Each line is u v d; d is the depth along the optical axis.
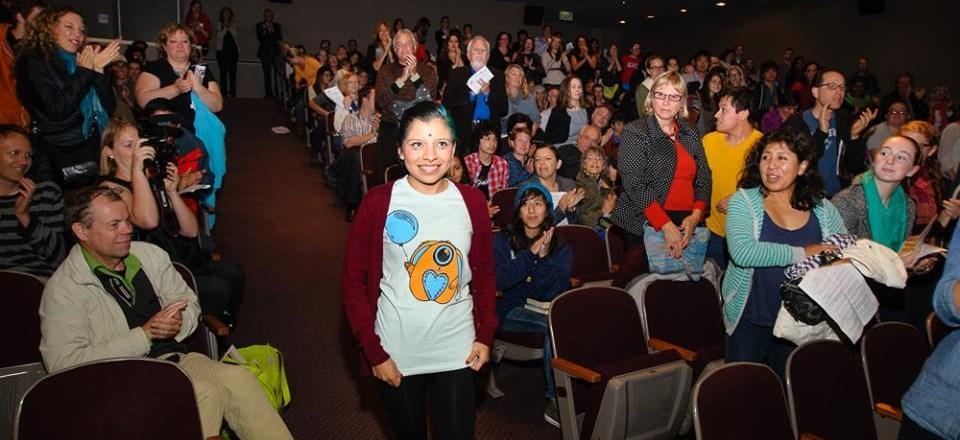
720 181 3.45
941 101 8.88
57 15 3.36
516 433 3.07
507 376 3.68
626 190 3.12
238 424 2.45
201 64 4.41
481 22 16.91
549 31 11.55
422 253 1.93
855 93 8.49
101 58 3.50
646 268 3.29
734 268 2.65
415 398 2.01
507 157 5.00
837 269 2.39
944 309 1.58
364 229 1.98
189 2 14.16
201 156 3.59
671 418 2.61
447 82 5.51
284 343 3.83
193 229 3.30
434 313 1.95
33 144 3.17
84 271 2.35
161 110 3.80
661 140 3.06
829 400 2.48
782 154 2.48
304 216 6.34
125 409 1.95
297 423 3.05
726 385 2.23
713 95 6.19
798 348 2.46
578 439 2.66
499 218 4.54
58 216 3.04
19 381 2.45
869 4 12.70
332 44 15.74
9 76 3.79
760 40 15.55
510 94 6.14
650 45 19.00
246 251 5.32
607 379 2.51
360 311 1.96
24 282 2.61
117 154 3.12
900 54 12.47
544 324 3.25
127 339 2.31
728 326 2.70
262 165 8.13
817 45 14.15
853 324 2.36
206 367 2.46
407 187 1.97
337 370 3.56
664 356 2.68
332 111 7.99
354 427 3.04
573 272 3.85
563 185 4.85
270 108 11.65
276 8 15.09
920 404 1.69
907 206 3.06
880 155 2.91
